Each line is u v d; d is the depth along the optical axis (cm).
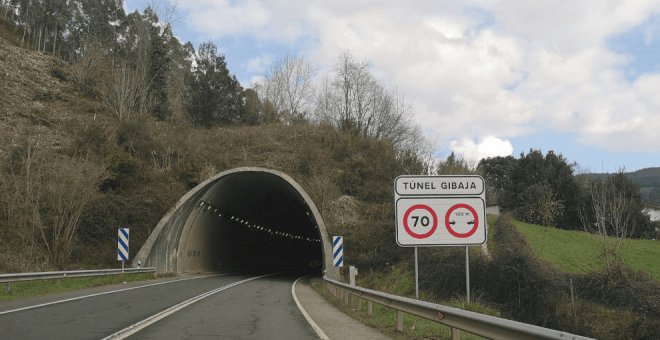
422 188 1262
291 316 1520
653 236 5091
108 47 8369
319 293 2695
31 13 8925
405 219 1252
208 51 7956
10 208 3838
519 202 5428
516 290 2505
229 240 6250
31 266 3475
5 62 7000
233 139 6188
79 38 8925
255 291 2642
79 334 1063
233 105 7919
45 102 6425
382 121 6981
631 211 4966
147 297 2062
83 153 4997
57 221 3791
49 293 2239
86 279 2925
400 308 1204
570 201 5447
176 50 8038
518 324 635
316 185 5231
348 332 1202
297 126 6625
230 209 5753
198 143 5884
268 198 6134
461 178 1268
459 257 2847
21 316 1359
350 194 5369
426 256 3269
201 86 7706
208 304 1830
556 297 2453
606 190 4453
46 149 4662
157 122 6831
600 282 2528
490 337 730
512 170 6375
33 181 3897
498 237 3409
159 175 5184
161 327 1211
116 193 4803
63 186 3862
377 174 5575
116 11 9125
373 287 3672
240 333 1144
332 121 7012
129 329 1149
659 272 2994
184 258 4803
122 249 3462
